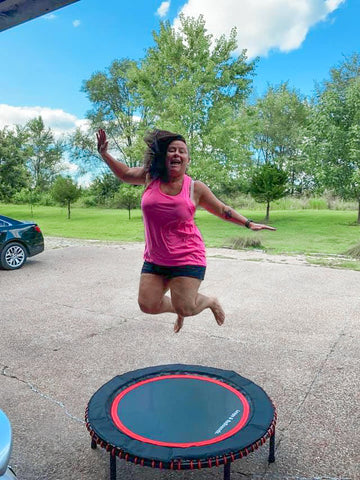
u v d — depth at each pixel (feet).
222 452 8.29
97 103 138.31
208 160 67.46
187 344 17.87
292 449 10.62
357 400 13.03
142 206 9.32
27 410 12.71
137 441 8.66
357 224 61.72
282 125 150.41
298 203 91.09
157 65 73.51
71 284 28.84
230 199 98.99
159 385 11.18
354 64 62.64
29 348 17.62
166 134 9.10
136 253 40.91
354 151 57.88
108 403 10.23
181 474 9.78
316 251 41.63
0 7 6.19
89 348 17.56
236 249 43.50
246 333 19.13
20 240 33.81
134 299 25.07
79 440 11.20
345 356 16.46
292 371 15.14
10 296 26.03
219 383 11.28
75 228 66.03
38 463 10.25
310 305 23.40
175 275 9.72
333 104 61.36
